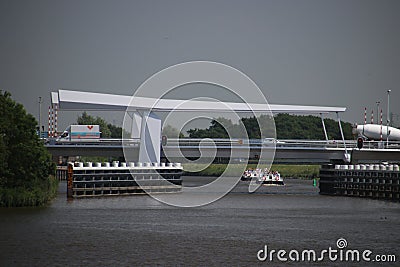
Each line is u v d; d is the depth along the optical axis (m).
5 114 63.59
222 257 40.22
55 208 62.25
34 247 42.47
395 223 54.41
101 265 37.84
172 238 46.22
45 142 88.12
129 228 50.47
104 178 75.75
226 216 58.72
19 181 63.91
